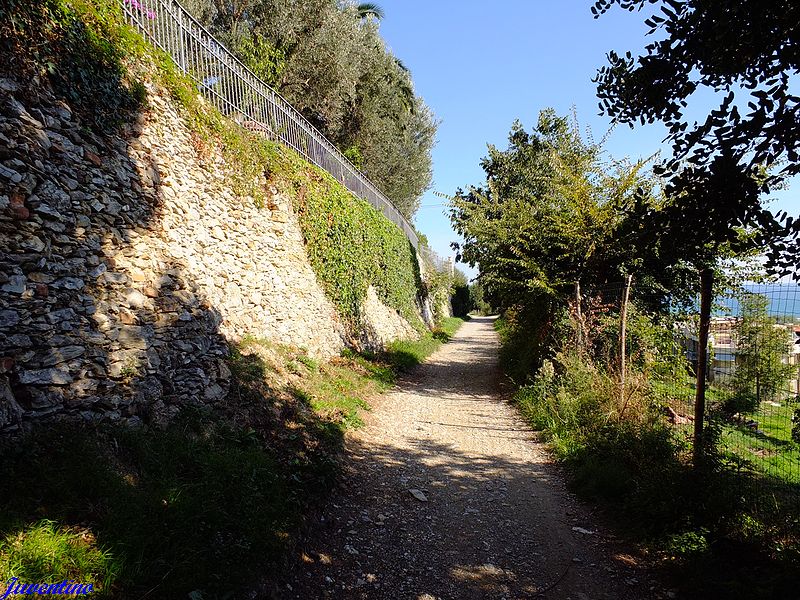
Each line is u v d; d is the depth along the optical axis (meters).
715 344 4.62
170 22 6.27
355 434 6.16
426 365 13.98
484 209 11.58
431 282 28.53
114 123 4.52
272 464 4.13
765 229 2.28
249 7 12.66
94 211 4.03
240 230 7.16
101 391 3.65
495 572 3.28
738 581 2.79
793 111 2.03
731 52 2.32
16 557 2.15
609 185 8.18
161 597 2.39
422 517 4.13
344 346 10.61
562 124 11.84
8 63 3.34
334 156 12.84
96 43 4.37
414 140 27.50
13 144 3.25
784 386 4.02
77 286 3.69
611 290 7.79
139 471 3.32
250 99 8.42
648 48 2.49
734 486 3.49
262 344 6.93
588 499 4.46
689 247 2.64
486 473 5.24
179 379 4.61
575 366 7.02
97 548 2.42
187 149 5.98
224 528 3.06
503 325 25.70
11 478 2.58
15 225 3.21
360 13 19.66
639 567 3.30
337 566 3.29
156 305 4.58
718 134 2.22
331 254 10.60
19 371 3.08
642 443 4.62
